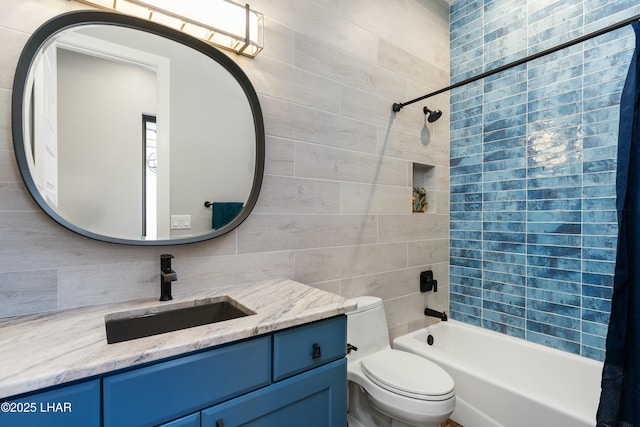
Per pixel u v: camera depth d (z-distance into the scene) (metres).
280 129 1.54
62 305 1.05
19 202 0.98
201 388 0.82
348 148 1.82
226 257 1.38
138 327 1.07
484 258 2.23
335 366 1.10
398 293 2.09
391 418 1.50
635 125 1.13
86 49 1.08
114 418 0.70
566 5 1.83
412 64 2.18
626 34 1.60
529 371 1.91
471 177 2.30
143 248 1.20
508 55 2.09
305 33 1.64
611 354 1.16
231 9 1.32
